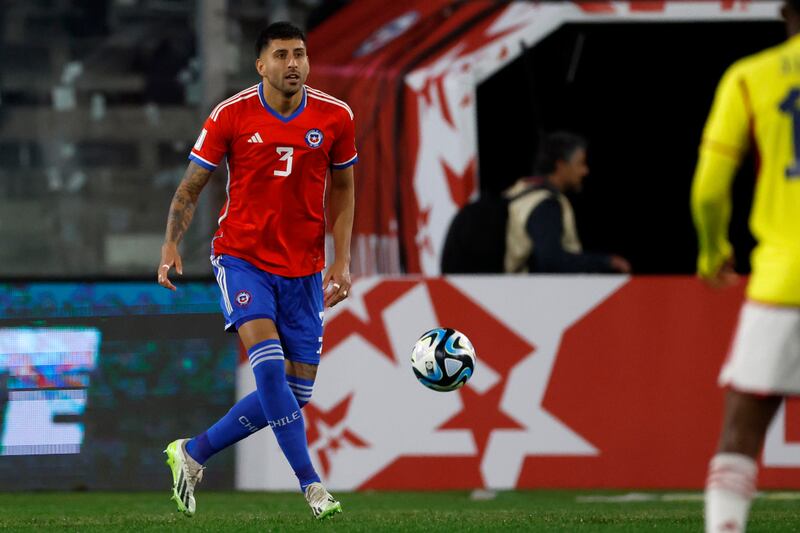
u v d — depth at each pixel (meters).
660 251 40.00
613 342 27.67
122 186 37.81
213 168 17.67
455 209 34.97
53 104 37.91
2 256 37.47
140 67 37.94
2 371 28.28
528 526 16.44
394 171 35.25
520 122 38.44
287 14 37.47
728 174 11.37
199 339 28.52
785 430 27.30
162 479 28.14
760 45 38.75
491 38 36.72
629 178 39.59
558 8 37.25
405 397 27.69
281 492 27.72
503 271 34.16
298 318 17.94
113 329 28.53
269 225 17.48
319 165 17.70
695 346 27.64
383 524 16.84
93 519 19.22
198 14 37.38
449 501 25.19
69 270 37.69
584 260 33.59
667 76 38.91
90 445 28.19
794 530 15.64
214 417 28.30
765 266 11.27
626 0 37.31
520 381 27.66
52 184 37.84
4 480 28.02
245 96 17.55
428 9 37.38
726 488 11.39
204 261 34.28
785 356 11.08
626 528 16.03
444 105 35.38
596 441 27.53
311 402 27.72
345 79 35.91
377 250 34.91
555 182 34.22
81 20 37.97
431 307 27.78
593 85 38.72
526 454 27.58
